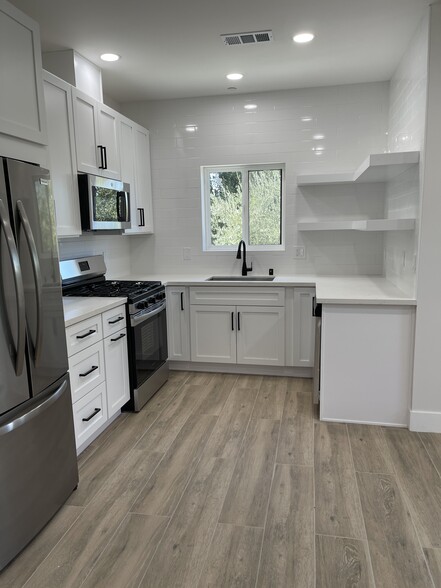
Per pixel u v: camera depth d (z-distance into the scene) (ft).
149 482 7.88
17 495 6.09
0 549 5.81
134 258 15.49
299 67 11.66
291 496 7.39
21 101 6.55
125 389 10.51
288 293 12.64
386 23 9.12
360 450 8.83
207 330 13.39
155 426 10.07
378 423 9.95
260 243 14.99
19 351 6.01
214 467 8.33
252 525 6.70
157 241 15.24
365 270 13.99
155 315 12.01
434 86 8.43
